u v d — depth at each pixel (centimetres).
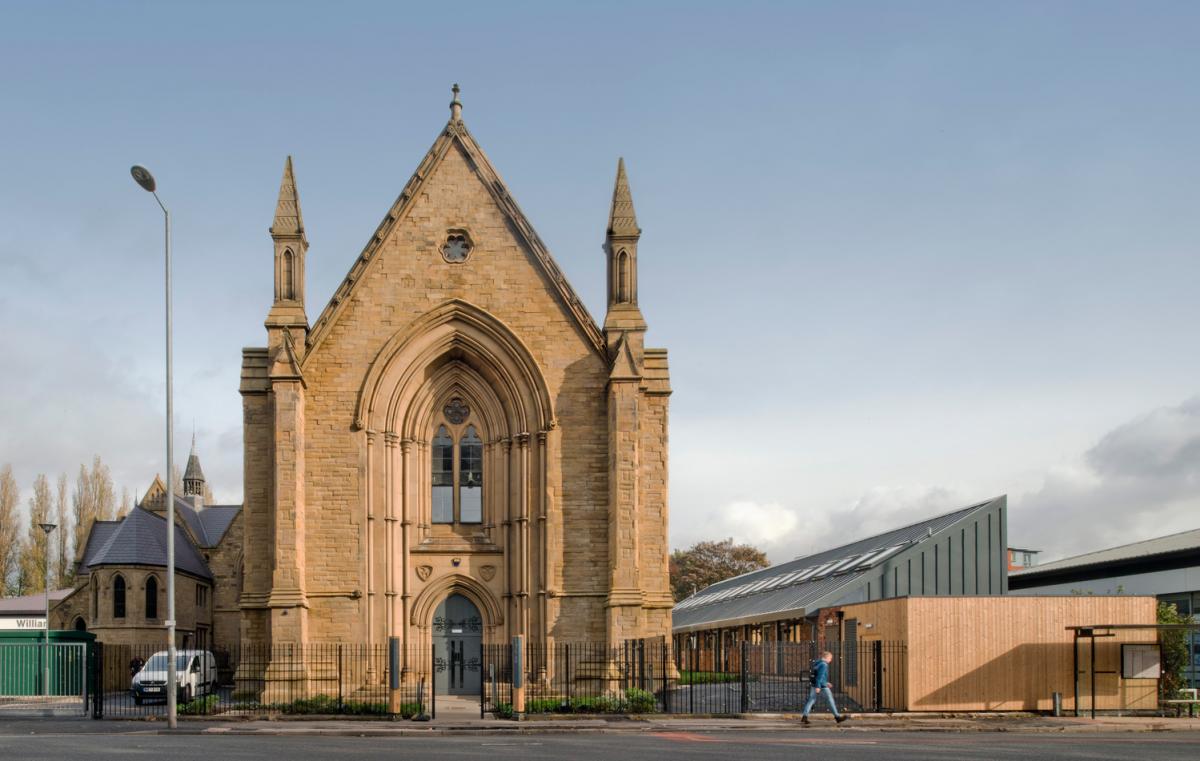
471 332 4619
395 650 3803
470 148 4703
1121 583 6050
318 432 4509
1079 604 3997
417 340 4594
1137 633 3994
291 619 4262
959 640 3922
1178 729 3503
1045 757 2541
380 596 4466
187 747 2697
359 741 2947
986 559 5134
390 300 4603
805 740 2989
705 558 13725
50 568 10488
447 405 4741
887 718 3697
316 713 3869
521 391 4594
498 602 4575
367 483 4488
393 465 4578
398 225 4644
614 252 4628
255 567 4447
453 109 4734
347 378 4550
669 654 4500
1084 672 3962
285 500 4338
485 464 4688
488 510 4659
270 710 3972
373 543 4481
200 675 4984
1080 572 6362
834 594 4966
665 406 4691
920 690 3878
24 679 5991
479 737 3150
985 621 3950
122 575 7006
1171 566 5628
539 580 4509
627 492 4425
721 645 7525
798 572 6956
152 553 7119
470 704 4256
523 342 4594
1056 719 3719
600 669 4391
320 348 4556
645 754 2559
